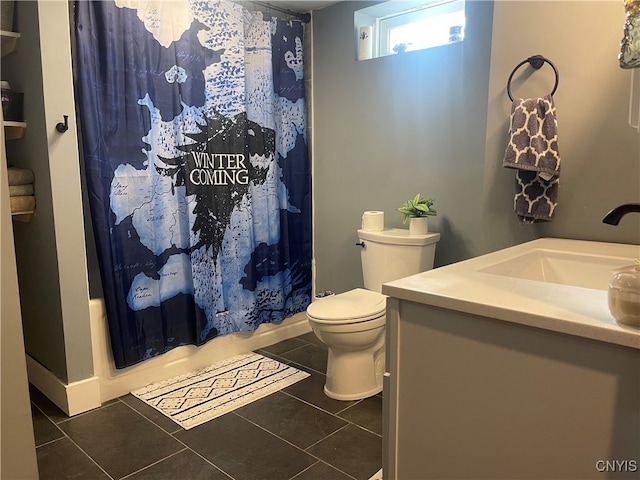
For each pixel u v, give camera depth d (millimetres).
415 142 2576
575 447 899
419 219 2369
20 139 2166
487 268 1364
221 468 1743
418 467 1152
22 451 1258
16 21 2047
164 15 2273
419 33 2658
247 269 2752
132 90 2189
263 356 2803
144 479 1682
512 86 1836
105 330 2232
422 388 1119
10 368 1224
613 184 1646
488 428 1016
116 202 2178
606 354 842
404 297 1106
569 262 1538
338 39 2883
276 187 2895
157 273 2363
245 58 2664
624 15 1560
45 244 2098
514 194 1857
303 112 3023
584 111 1673
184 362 2551
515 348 956
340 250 3059
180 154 2400
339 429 1999
